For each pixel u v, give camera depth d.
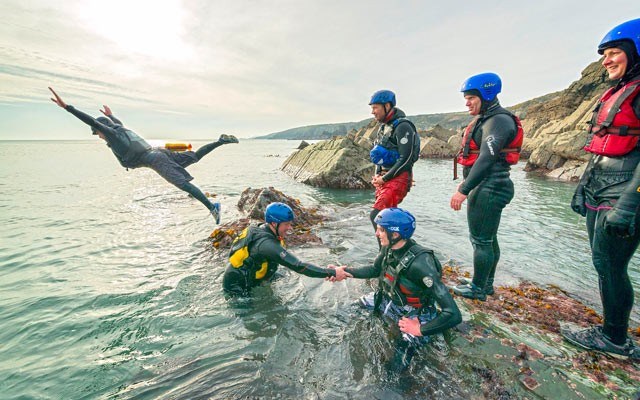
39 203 12.72
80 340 3.96
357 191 16.12
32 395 3.10
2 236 8.37
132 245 7.58
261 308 4.57
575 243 7.55
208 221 9.75
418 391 2.97
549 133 34.28
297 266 4.38
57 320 4.40
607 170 3.07
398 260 3.73
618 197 2.94
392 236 3.61
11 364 3.55
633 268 6.00
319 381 3.13
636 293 5.04
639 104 2.75
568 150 21.52
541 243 7.56
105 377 3.31
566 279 5.57
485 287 4.69
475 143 4.10
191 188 6.40
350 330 3.95
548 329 3.94
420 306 3.78
